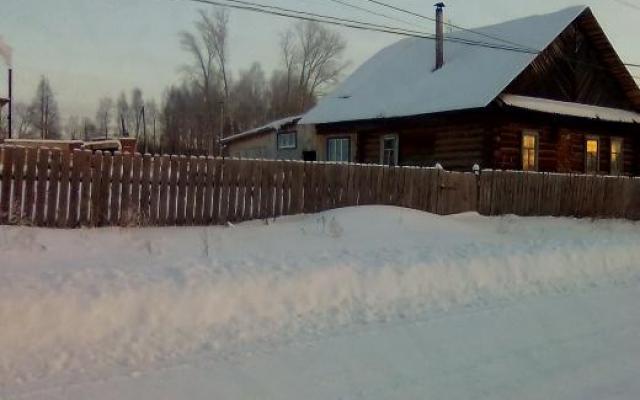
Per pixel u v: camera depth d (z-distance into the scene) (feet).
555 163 76.74
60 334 18.53
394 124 79.36
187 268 23.59
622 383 17.17
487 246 32.81
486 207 52.49
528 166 73.67
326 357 18.40
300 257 27.22
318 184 41.39
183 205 35.37
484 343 20.30
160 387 15.75
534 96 76.33
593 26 80.84
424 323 22.26
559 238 41.42
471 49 86.79
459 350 19.49
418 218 41.75
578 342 20.86
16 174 30.63
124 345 18.52
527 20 85.76
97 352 17.93
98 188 32.71
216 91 244.22
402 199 46.26
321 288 24.14
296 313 22.31
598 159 83.15
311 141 112.16
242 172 37.68
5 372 16.30
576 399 15.96
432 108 71.72
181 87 251.60
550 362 18.70
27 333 18.21
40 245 27.30
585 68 82.99
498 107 67.31
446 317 23.20
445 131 74.02
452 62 85.51
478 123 70.03
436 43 86.48
